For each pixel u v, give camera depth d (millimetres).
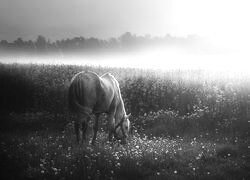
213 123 15172
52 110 17797
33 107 18594
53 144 11227
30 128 14992
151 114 17547
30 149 10477
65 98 11016
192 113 16672
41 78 21328
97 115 11922
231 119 15148
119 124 12766
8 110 18062
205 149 11758
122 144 12805
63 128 15109
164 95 19078
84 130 11164
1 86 19109
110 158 9688
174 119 15906
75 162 9289
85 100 10688
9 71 21641
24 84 19422
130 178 8828
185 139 13641
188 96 18422
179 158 10695
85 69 24812
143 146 11695
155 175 9062
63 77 21703
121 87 20094
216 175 9227
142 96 19062
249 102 16594
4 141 11422
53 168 8469
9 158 9234
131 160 9641
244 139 13250
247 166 10148
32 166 8961
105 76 12398
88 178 8305
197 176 9109
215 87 18953
